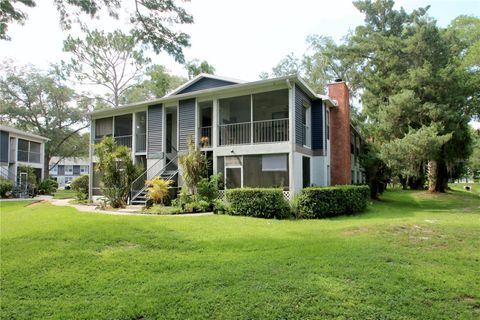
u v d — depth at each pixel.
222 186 12.60
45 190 25.86
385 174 18.00
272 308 3.24
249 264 4.65
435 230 7.14
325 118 14.52
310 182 13.60
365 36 22.06
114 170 12.88
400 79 16.95
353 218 9.90
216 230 7.27
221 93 13.05
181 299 3.49
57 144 35.25
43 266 4.70
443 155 17.94
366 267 4.44
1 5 5.38
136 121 16.16
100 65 27.97
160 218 9.03
